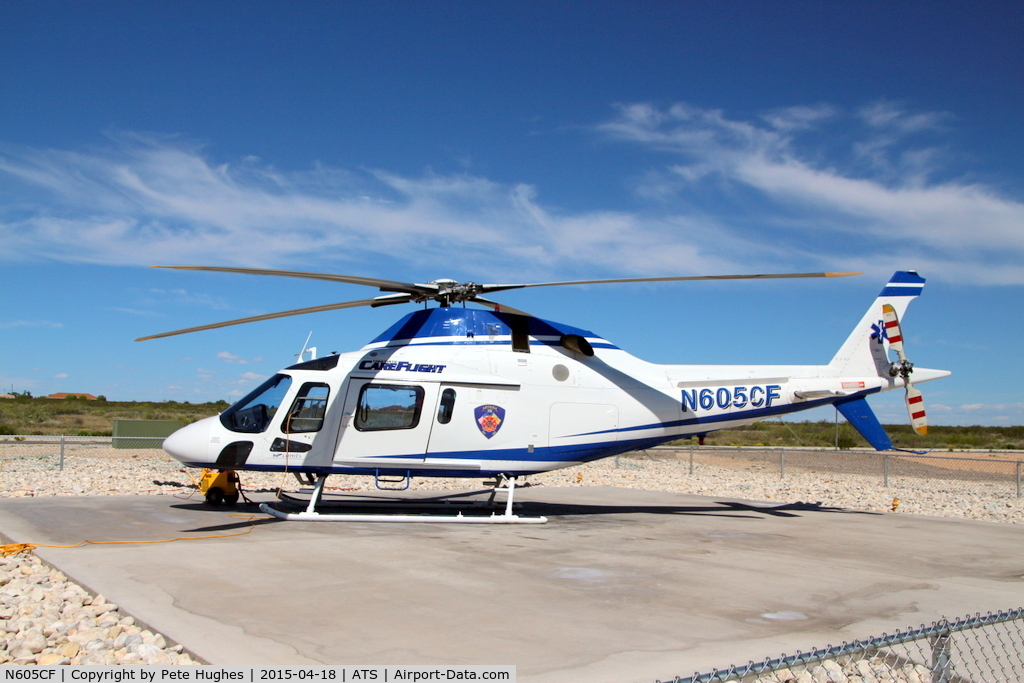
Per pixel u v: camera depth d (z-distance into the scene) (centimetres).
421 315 1226
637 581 738
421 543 930
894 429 6650
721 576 777
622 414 1250
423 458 1155
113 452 2642
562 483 2152
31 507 1173
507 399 1194
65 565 724
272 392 1156
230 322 1109
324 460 1135
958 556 958
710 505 1504
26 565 753
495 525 1127
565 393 1226
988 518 1492
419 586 683
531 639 523
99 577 677
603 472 2572
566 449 1217
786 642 538
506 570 771
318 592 647
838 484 2261
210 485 1241
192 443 1119
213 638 503
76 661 477
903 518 1354
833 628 585
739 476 2544
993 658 555
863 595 710
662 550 932
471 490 1728
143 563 746
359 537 962
